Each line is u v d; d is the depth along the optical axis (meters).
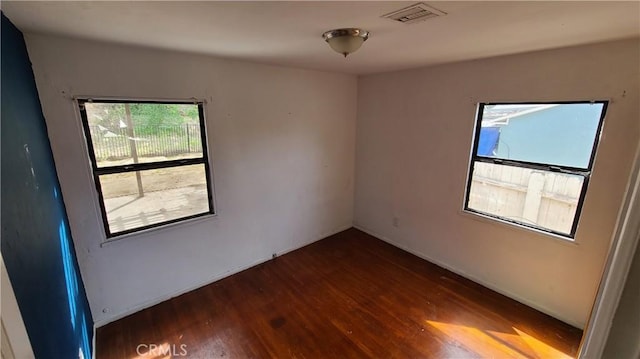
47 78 1.99
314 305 2.79
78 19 1.56
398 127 3.62
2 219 0.98
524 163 2.65
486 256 3.02
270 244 3.58
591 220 2.32
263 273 3.31
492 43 2.13
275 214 3.54
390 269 3.40
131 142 2.44
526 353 2.25
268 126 3.24
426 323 2.56
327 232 4.21
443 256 3.42
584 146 2.31
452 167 3.16
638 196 0.48
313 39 2.01
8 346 0.82
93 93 2.18
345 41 1.79
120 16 1.52
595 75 2.17
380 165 3.94
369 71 3.57
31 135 1.61
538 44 2.15
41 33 1.86
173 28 1.75
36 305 1.21
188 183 2.81
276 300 2.86
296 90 3.39
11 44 1.53
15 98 1.44
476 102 2.85
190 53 2.53
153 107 2.50
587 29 1.76
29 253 1.22
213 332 2.46
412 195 3.62
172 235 2.78
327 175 3.98
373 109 3.87
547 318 2.61
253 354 2.25
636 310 0.51
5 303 0.82
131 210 2.54
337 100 3.84
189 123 2.71
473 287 3.06
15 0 1.26
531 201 2.66
